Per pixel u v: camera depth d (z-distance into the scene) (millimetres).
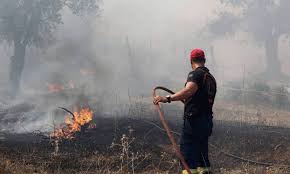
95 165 6703
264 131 9930
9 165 6008
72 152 7379
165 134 9109
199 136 4348
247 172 6648
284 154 7840
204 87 4371
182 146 4438
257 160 7543
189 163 4355
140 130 9422
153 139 8672
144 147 7918
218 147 8242
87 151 7477
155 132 9242
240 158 7477
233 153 7914
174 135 9133
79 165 6645
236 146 8289
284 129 10547
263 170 6859
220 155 7723
